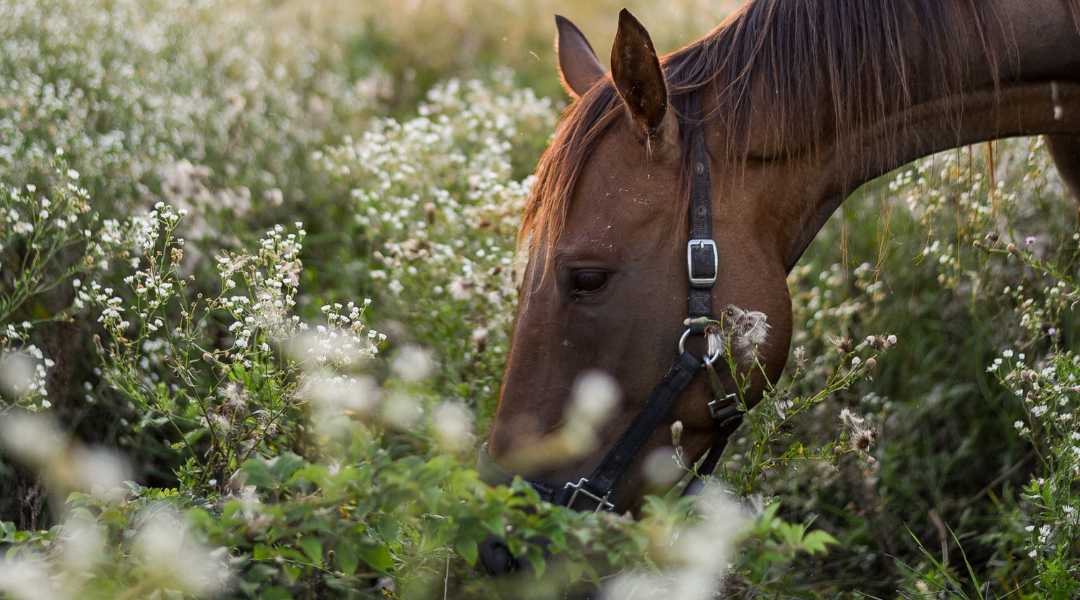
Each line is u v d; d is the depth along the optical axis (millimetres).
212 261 6461
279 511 3207
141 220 4754
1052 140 5098
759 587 4348
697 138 4102
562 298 4012
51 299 5816
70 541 3402
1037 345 5781
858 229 7102
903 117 4379
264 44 10461
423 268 5984
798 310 6238
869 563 5418
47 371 5535
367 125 9125
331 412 4250
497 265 5594
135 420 5656
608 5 12984
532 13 12859
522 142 7914
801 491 5734
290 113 8773
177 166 6621
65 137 6535
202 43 9633
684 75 4242
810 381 5836
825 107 4254
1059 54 4496
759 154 4152
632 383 4047
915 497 5762
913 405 5867
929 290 6660
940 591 4754
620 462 4059
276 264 4766
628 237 4012
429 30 12141
